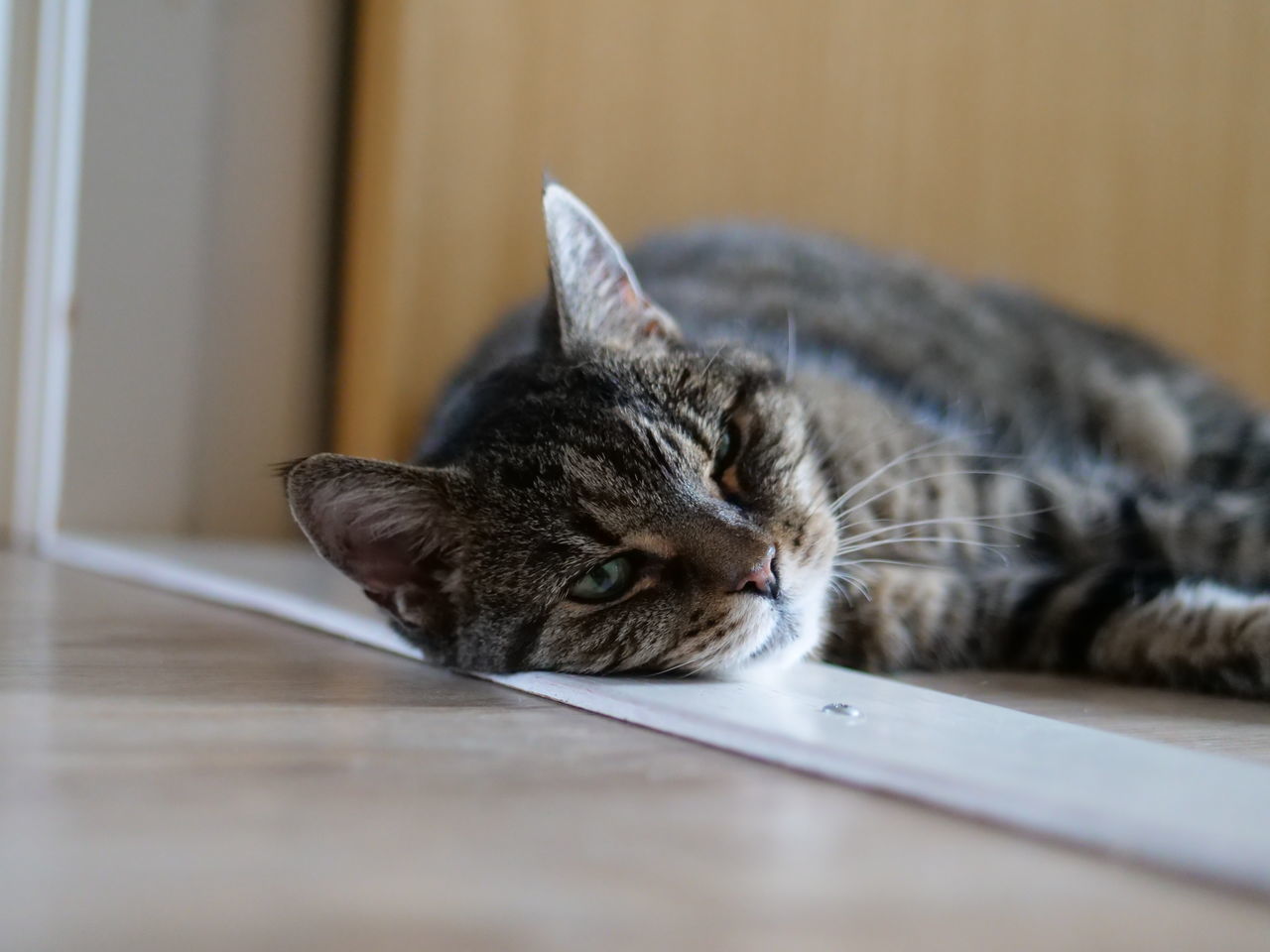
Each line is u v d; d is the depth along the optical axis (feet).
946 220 3.04
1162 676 1.77
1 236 2.55
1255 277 3.27
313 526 1.67
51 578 2.23
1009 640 1.93
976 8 2.98
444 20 2.59
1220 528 1.94
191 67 2.64
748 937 0.94
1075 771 1.25
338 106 2.77
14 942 0.91
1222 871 1.07
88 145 2.57
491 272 2.68
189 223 2.68
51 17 2.52
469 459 1.74
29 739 1.31
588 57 2.72
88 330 2.61
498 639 1.69
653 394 1.77
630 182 2.79
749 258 2.59
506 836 1.15
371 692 1.55
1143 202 3.16
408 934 0.93
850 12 2.90
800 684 1.61
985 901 1.03
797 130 2.91
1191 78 3.13
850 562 1.85
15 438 2.61
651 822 1.18
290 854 1.11
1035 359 2.49
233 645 1.76
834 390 2.07
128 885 1.03
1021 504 2.04
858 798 1.24
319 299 2.81
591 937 0.93
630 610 1.67
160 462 2.70
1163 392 2.41
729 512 1.69
